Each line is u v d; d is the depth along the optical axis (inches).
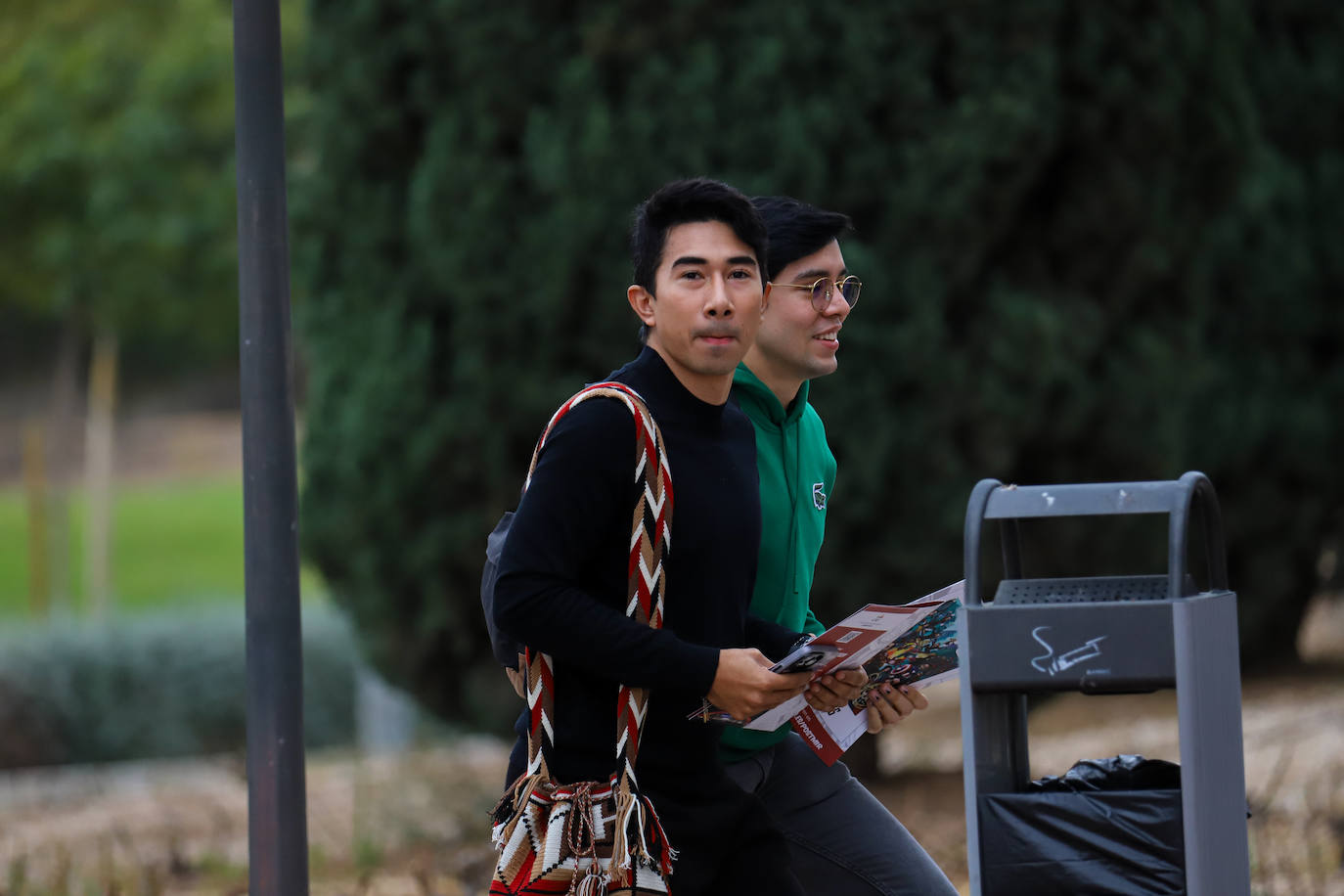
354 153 994.1
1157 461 1031.0
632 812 380.2
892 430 952.9
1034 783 441.4
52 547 3580.2
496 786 1162.0
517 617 378.0
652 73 931.3
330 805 1161.4
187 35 1689.2
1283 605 1646.2
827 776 514.0
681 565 398.3
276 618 422.3
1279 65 1551.4
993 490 417.7
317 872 953.5
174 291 1785.2
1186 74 990.4
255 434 423.8
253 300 424.8
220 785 1350.9
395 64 974.4
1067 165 991.0
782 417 504.7
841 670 427.2
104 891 916.6
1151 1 973.2
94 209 1689.2
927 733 1397.6
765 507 492.7
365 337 991.0
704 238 397.7
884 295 948.6
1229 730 412.2
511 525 394.0
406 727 1504.7
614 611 378.9
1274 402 1549.0
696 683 377.1
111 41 1699.1
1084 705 1533.0
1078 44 966.4
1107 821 396.2
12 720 1549.0
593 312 937.5
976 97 943.0
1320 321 1572.3
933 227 949.8
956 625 434.9
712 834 407.2
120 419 5157.5
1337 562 1764.3
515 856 391.5
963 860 911.7
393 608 999.6
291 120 1063.0
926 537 961.5
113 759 1596.9
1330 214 1569.9
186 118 1694.1
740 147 932.6
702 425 408.8
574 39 945.5
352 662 1731.1
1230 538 1573.6
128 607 2790.4
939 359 955.3
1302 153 1574.8
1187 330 1055.0
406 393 957.8
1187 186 1021.8
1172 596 392.8
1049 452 1019.9
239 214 426.9
